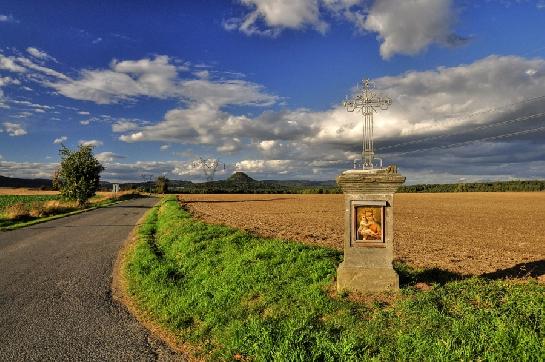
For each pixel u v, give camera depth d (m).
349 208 8.71
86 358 6.71
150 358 6.69
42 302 9.75
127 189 124.56
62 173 45.41
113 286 11.20
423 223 28.92
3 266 13.88
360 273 8.53
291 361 5.99
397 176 8.45
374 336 6.42
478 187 139.12
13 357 6.76
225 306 8.51
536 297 7.37
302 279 9.46
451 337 6.05
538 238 19.83
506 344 5.79
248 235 15.99
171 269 12.26
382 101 9.38
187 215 26.58
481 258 13.29
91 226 26.28
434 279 9.64
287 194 117.75
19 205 36.03
